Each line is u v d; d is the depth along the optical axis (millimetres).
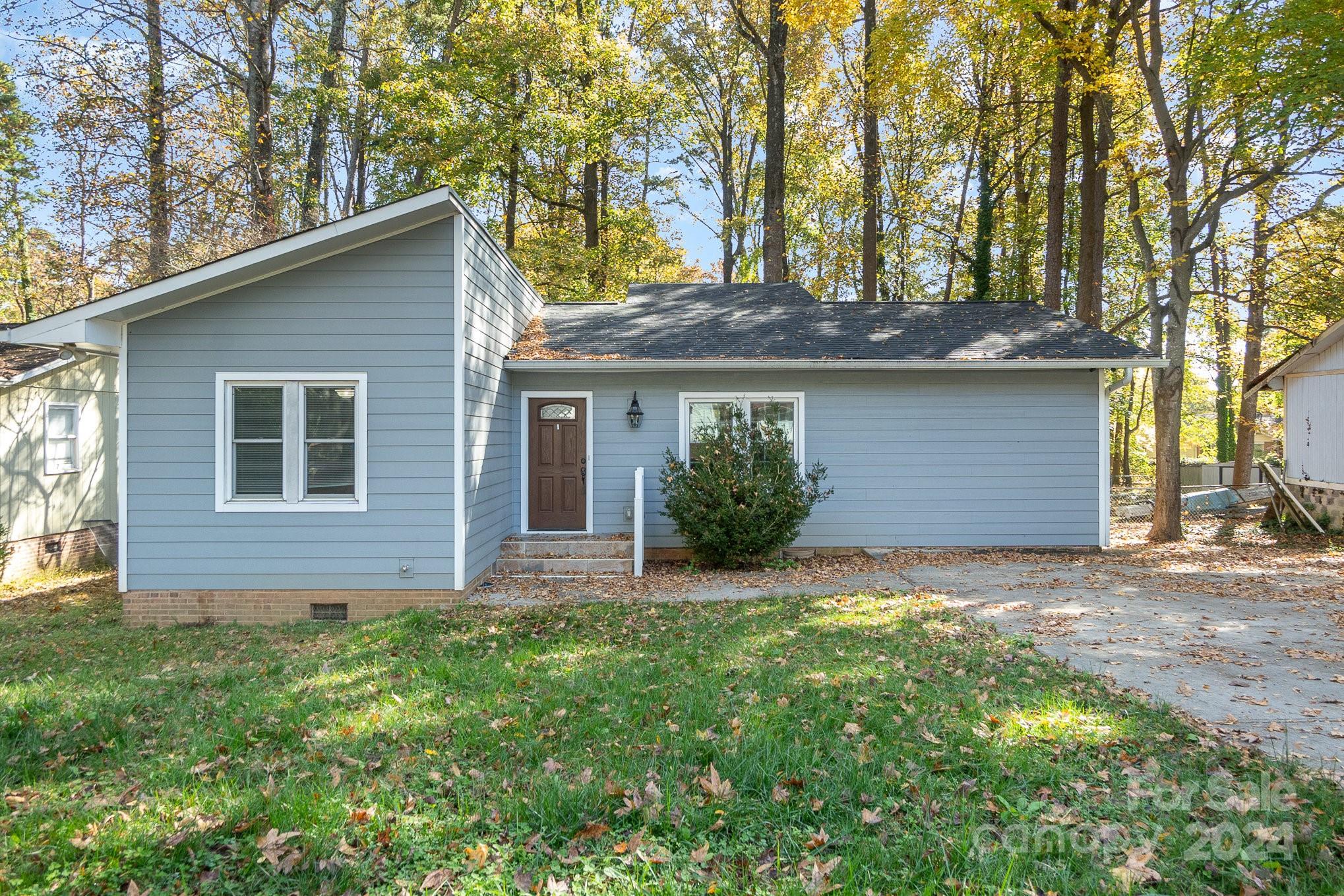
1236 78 11953
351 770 3867
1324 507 13828
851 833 3146
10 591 11117
